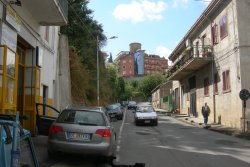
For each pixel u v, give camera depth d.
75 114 11.04
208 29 32.56
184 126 28.59
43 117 14.41
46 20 17.56
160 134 21.67
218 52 29.64
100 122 10.85
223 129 23.97
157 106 84.25
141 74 135.75
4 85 11.67
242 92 21.88
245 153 14.29
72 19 44.56
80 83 38.25
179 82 49.06
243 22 24.83
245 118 23.06
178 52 47.34
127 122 33.28
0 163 3.96
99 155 10.44
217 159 12.52
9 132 4.21
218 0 27.66
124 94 100.44
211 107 31.81
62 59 27.45
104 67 58.34
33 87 17.00
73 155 11.63
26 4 15.07
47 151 11.34
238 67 24.66
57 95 24.45
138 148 15.03
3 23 12.60
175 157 12.71
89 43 49.69
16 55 12.98
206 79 33.81
